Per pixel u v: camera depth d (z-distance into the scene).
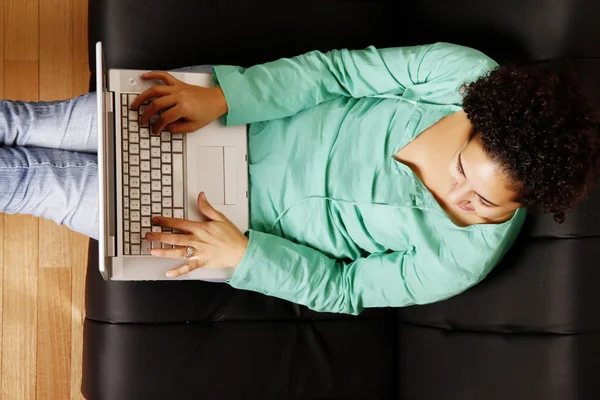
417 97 1.34
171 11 1.55
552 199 1.09
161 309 1.51
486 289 1.38
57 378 1.87
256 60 1.60
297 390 1.54
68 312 1.88
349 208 1.34
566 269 1.27
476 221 1.24
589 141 1.09
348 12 1.64
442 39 1.51
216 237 1.29
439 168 1.26
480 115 1.09
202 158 1.36
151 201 1.32
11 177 1.29
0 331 1.84
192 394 1.50
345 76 1.40
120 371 1.49
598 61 1.28
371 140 1.34
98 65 1.18
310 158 1.36
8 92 1.85
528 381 1.29
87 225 1.35
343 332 1.57
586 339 1.26
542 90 1.07
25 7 1.86
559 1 1.30
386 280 1.35
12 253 1.85
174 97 1.30
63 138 1.37
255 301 1.55
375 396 1.58
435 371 1.46
